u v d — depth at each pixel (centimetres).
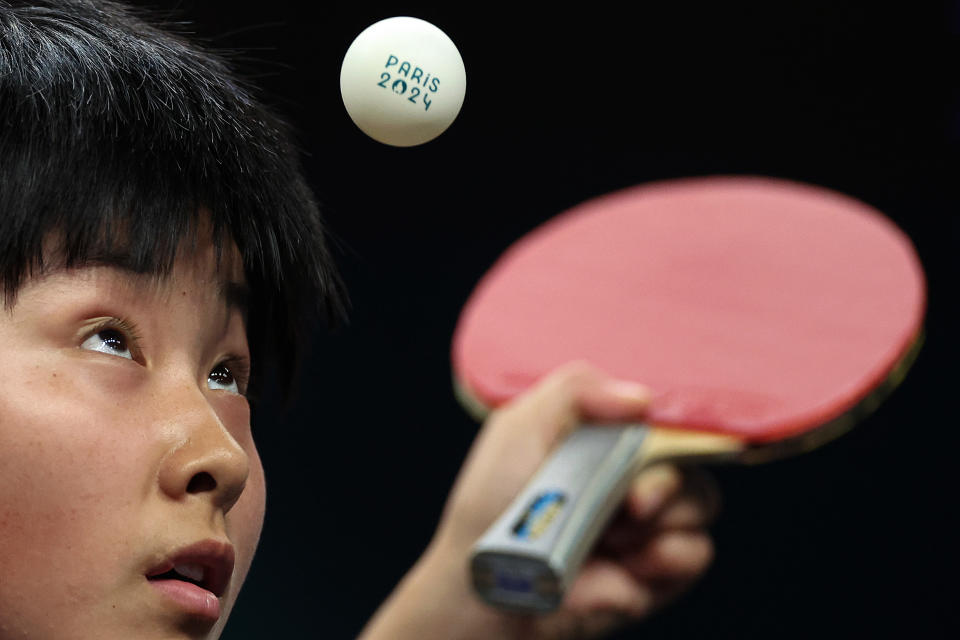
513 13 707
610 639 578
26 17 196
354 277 647
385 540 588
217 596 181
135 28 212
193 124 193
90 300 174
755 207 396
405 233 662
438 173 679
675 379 351
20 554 167
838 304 361
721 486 601
